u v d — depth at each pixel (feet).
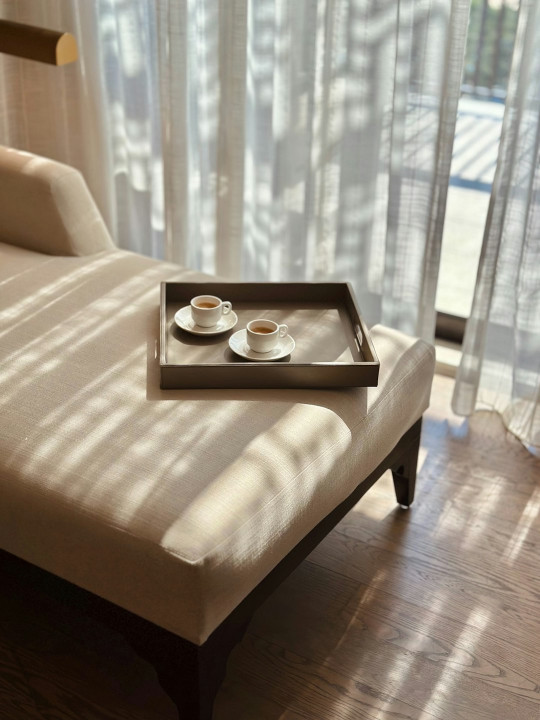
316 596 6.38
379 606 6.31
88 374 5.91
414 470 7.02
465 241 9.14
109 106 9.46
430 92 7.59
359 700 5.62
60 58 6.59
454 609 6.32
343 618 6.21
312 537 5.67
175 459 5.11
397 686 5.72
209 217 9.31
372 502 7.31
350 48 7.84
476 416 8.46
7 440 5.25
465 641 6.06
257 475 5.07
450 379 8.98
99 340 6.33
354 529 7.01
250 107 8.64
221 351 6.22
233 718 5.47
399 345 6.62
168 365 5.71
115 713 5.48
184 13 8.22
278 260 9.08
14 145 10.09
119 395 5.69
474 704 5.62
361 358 6.21
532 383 7.97
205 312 6.35
